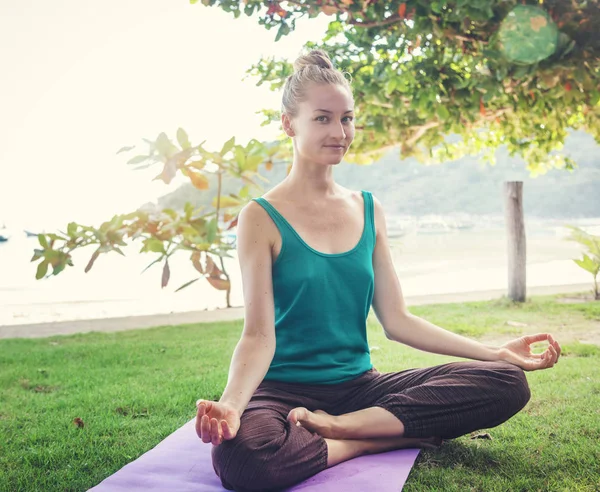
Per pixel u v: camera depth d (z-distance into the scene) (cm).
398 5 489
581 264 763
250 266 249
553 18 485
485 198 4516
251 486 215
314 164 264
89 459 270
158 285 1393
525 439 279
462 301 767
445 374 257
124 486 230
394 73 569
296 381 257
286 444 220
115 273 1698
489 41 493
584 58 486
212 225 422
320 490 217
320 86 251
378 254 282
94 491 226
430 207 4462
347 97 254
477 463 251
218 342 571
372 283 271
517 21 471
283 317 259
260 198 264
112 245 427
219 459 219
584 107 717
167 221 432
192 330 647
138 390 396
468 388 249
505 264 1517
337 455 238
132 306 1028
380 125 675
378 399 261
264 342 236
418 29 498
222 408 209
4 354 533
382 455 251
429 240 2617
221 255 435
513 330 564
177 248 429
